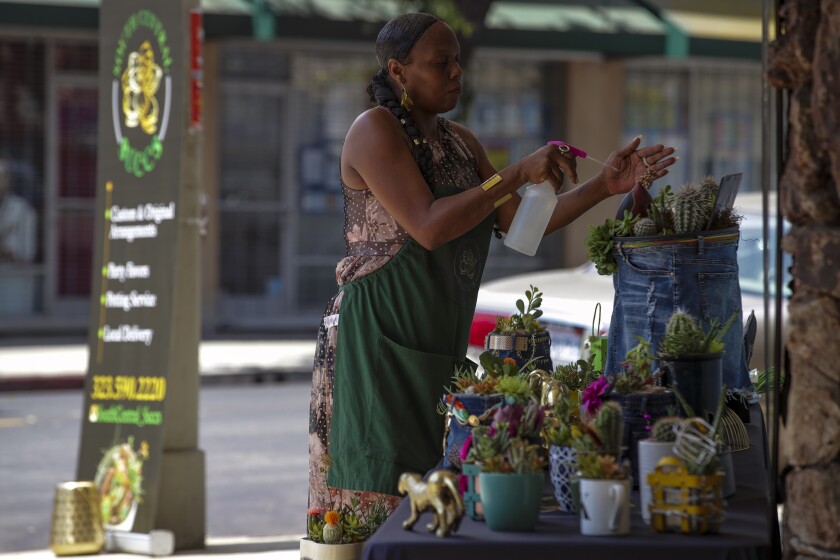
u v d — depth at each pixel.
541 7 28.67
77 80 26.95
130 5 9.66
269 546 9.73
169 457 9.61
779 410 3.67
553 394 4.30
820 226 3.50
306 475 12.92
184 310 9.70
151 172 9.55
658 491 3.48
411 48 5.18
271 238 28.62
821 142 3.47
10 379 19.97
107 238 9.87
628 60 30.17
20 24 24.16
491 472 3.62
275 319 28.58
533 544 3.41
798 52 3.49
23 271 26.89
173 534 9.45
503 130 29.86
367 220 5.21
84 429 9.92
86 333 27.12
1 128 26.59
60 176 27.02
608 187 5.21
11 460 13.90
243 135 28.27
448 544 3.44
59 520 9.45
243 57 28.09
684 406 3.97
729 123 31.08
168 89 9.42
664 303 4.60
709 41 28.31
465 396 4.23
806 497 3.51
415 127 5.18
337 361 5.19
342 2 26.31
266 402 18.36
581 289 10.37
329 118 28.88
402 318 5.14
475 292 5.36
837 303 3.49
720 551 3.33
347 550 5.04
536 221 4.80
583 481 3.48
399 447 5.07
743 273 10.44
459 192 5.25
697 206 4.65
